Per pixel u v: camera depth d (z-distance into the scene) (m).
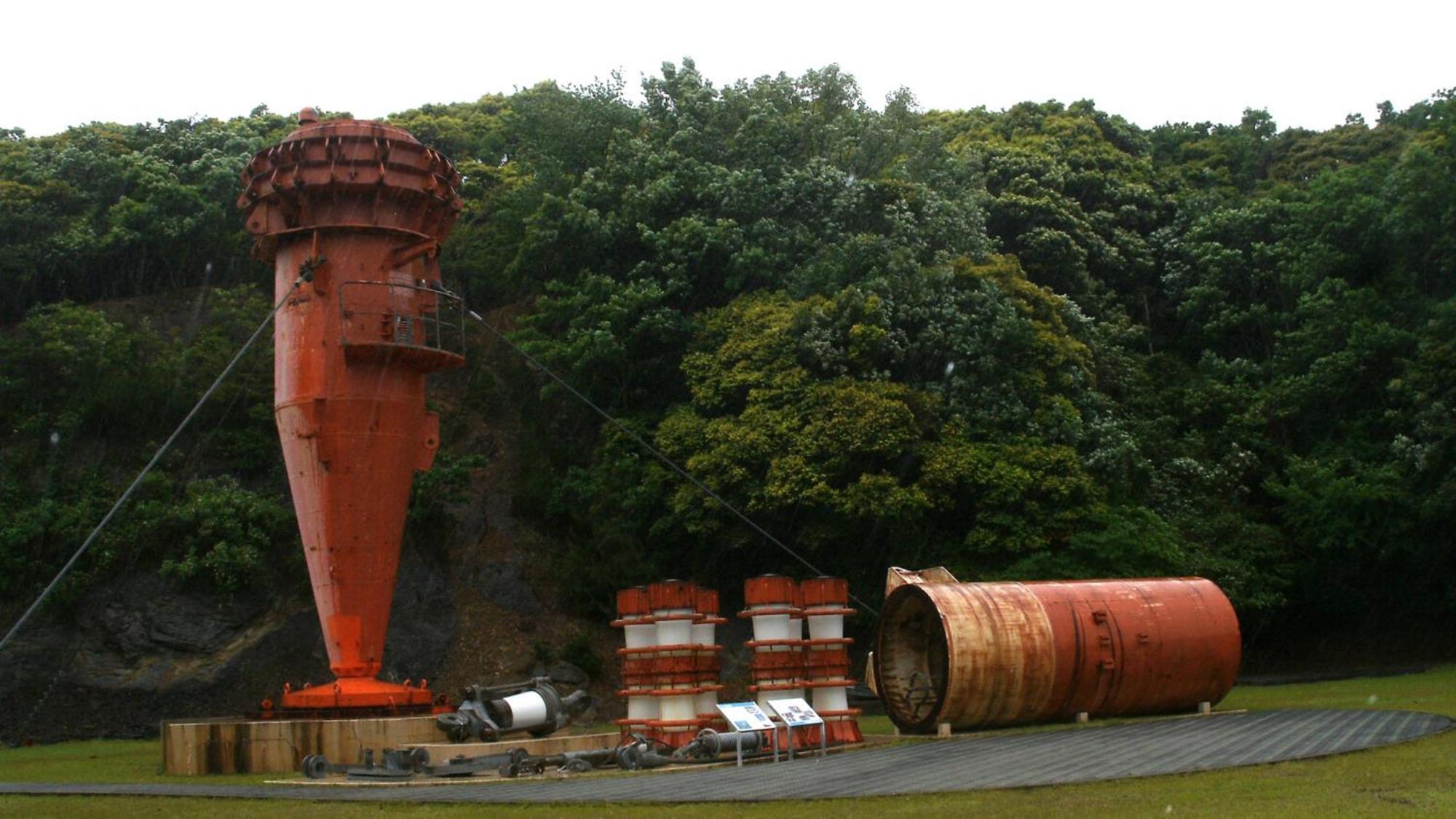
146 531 31.22
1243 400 42.06
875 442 31.08
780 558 34.31
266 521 32.16
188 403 35.09
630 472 34.16
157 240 38.91
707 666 19.67
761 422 32.19
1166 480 37.94
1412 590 38.66
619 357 35.38
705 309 37.97
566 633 33.19
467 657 31.59
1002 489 31.41
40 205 38.31
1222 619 22.53
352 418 19.89
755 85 41.75
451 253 43.56
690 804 12.09
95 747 25.55
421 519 34.19
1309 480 37.31
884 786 12.95
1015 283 36.84
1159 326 49.53
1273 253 45.72
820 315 33.50
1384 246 43.00
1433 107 57.09
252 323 36.88
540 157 41.72
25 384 33.88
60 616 30.22
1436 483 36.03
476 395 39.72
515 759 16.47
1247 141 59.31
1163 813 10.22
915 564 32.47
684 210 38.91
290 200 20.23
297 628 30.97
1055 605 21.19
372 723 18.27
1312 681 33.03
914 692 21.84
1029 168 48.28
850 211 37.53
